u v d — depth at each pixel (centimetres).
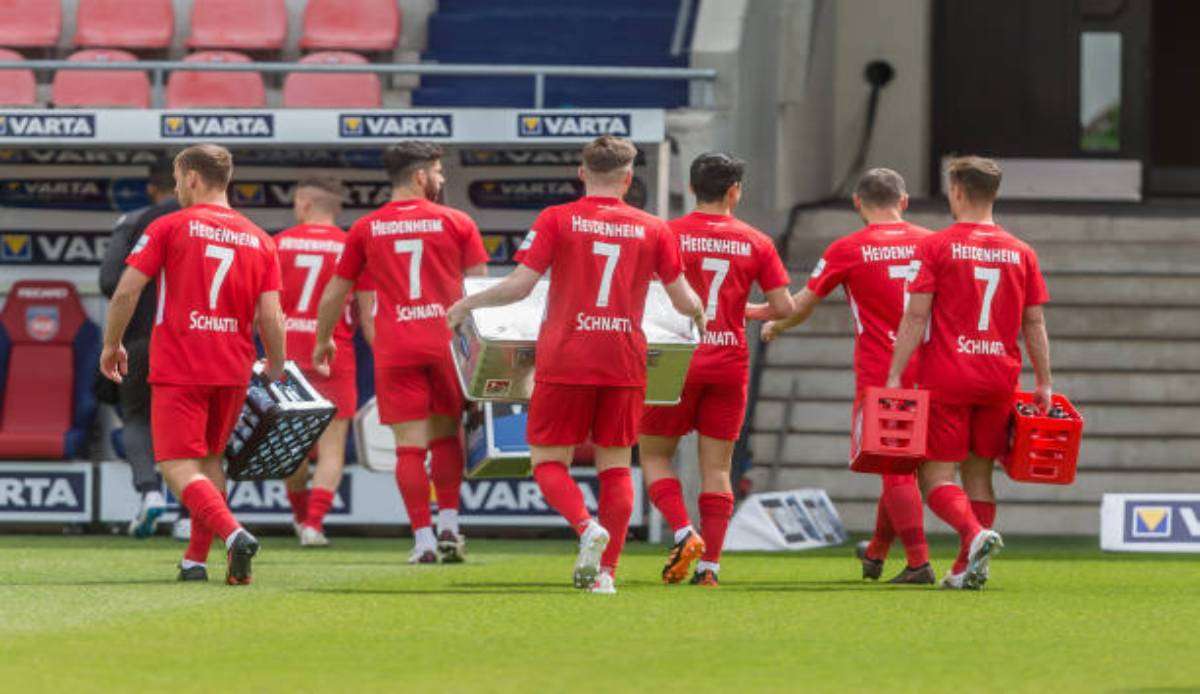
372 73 5406
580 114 4612
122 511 4859
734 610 2833
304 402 3238
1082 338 5788
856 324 3419
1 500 4872
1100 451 5456
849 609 2878
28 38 6181
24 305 5059
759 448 5509
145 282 3105
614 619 2677
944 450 3262
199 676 2070
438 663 2186
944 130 7944
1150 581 3588
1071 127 7894
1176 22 8244
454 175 5106
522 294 2978
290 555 4062
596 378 2988
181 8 6334
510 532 5025
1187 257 6431
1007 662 2238
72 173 5119
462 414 3875
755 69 5966
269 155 5141
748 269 3312
